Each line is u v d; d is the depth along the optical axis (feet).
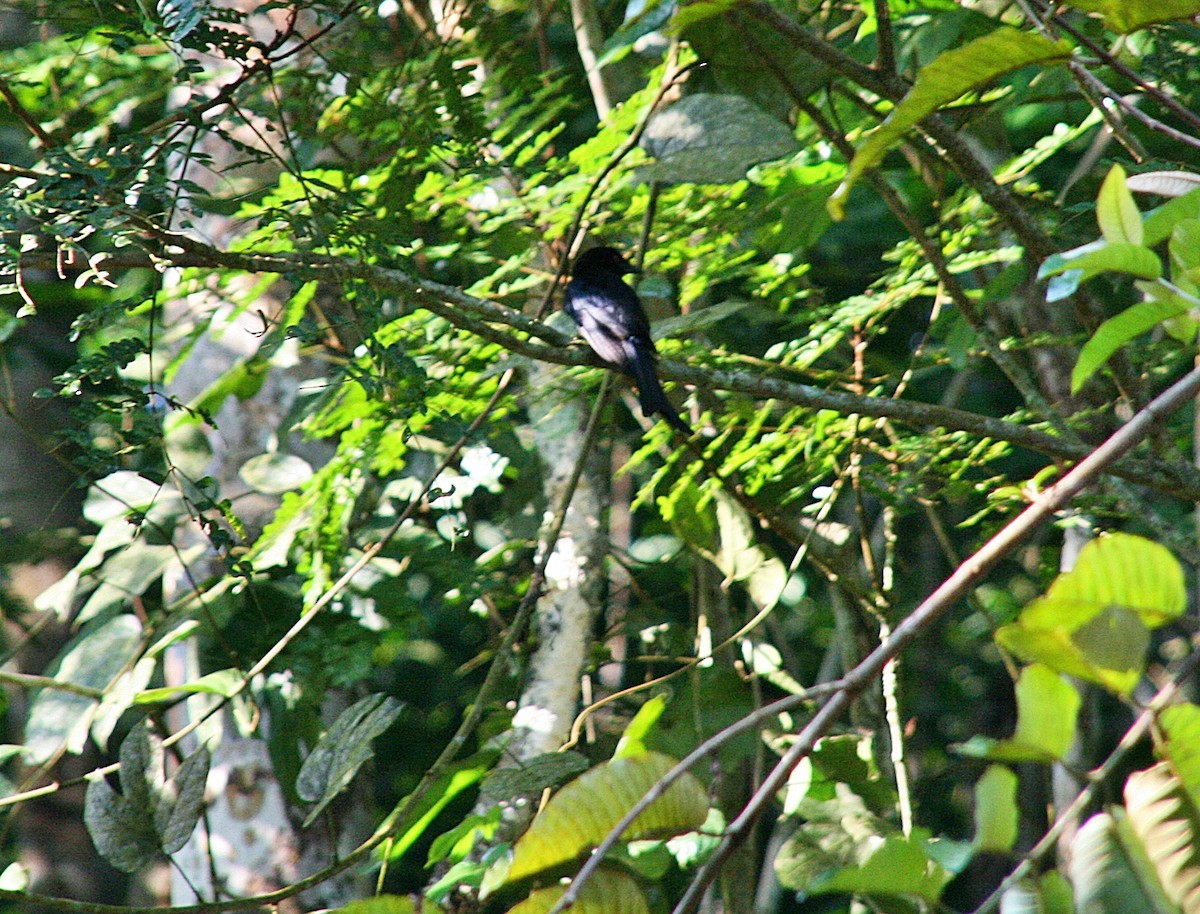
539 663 36.11
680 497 36.70
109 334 41.14
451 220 38.60
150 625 36.37
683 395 41.24
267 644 37.29
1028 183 38.88
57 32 43.16
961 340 32.68
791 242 36.32
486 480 35.99
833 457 35.14
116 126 40.68
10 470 50.57
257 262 25.73
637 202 37.65
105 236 24.89
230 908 24.61
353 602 36.65
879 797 32.27
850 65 25.29
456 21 36.58
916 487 34.40
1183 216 16.76
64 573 50.57
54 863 53.72
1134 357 33.30
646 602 42.60
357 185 34.40
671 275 46.19
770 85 31.32
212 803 37.60
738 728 13.67
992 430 27.35
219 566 39.06
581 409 38.58
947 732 58.95
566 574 36.96
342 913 16.11
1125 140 27.40
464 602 44.24
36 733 33.94
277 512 35.01
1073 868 12.59
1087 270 15.89
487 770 33.81
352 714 27.43
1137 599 13.00
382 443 35.32
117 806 25.00
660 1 23.09
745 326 47.11
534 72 40.68
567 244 34.37
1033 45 16.65
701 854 29.43
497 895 25.73
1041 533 43.32
